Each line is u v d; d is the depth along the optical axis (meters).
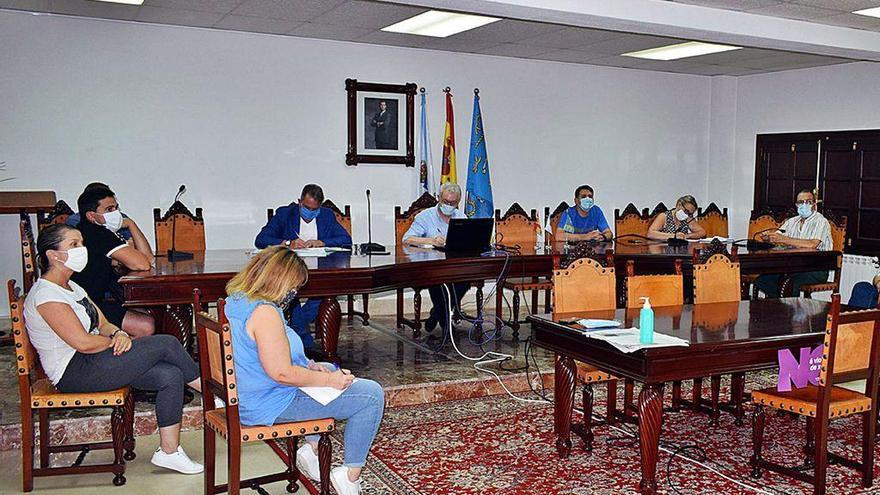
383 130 7.29
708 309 4.00
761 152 8.68
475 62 7.68
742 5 5.36
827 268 6.05
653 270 5.69
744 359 3.24
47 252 3.17
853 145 7.72
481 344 5.72
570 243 6.35
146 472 3.50
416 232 5.89
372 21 6.15
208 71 6.56
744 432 4.09
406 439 3.95
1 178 5.96
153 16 6.03
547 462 3.64
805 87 8.17
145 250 4.62
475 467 3.57
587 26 5.34
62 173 6.14
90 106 6.19
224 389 2.82
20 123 5.99
